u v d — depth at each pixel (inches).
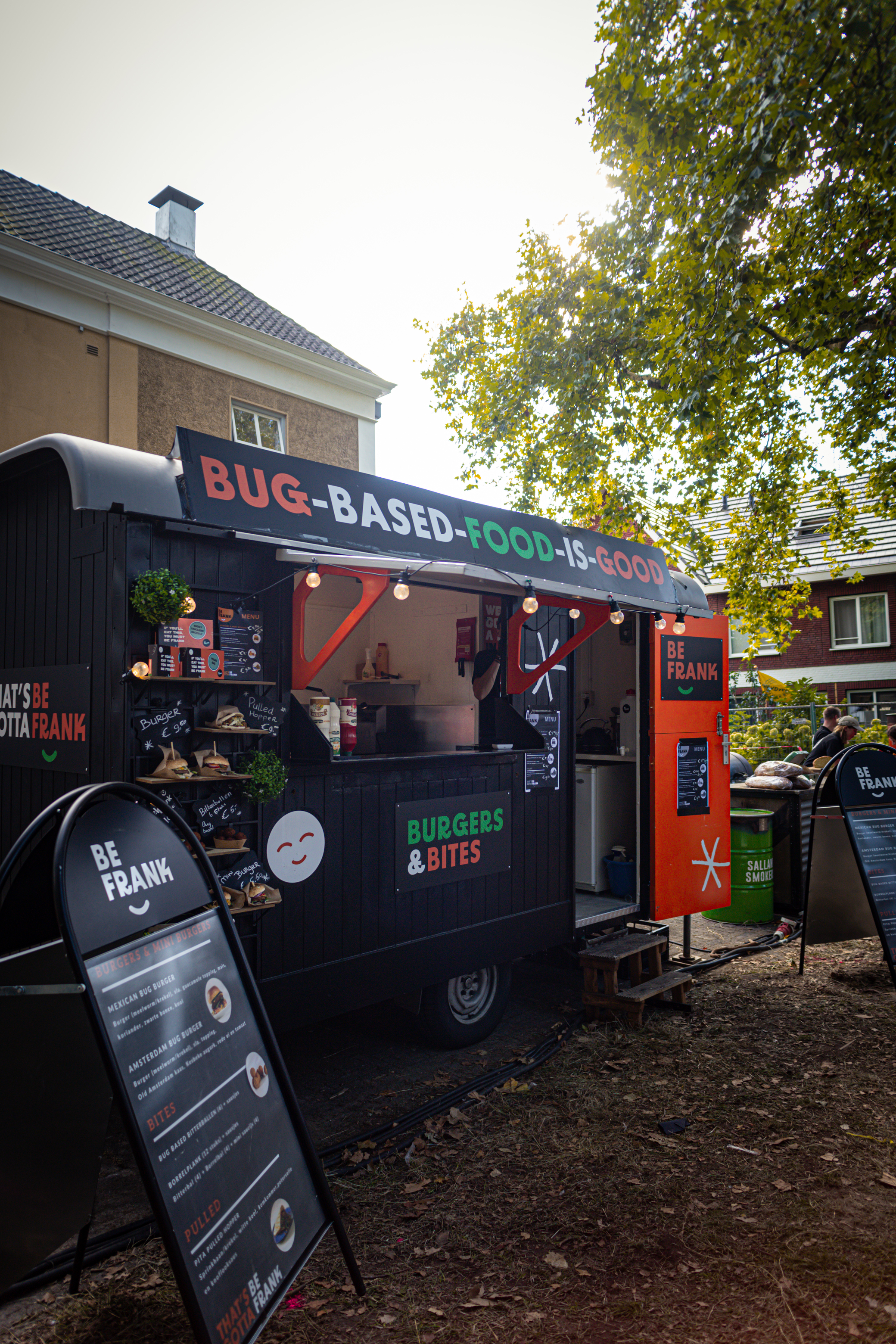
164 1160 72.0
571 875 197.8
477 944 170.7
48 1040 89.0
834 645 759.7
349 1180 119.7
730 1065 160.4
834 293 276.7
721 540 446.3
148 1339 87.4
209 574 127.3
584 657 268.8
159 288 460.4
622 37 284.0
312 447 527.8
